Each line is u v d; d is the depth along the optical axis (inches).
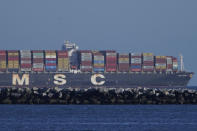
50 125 6815.9
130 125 6884.8
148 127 6697.8
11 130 6299.2
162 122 7229.3
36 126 6702.8
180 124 7032.5
